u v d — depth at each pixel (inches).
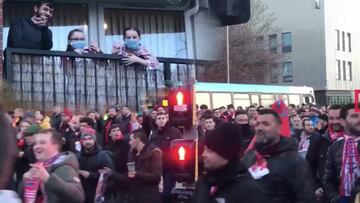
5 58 521.0
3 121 72.7
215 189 127.6
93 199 280.1
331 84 2204.7
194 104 223.0
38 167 165.0
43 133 176.7
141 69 596.1
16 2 555.5
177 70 587.5
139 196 267.7
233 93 949.2
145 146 273.0
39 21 550.6
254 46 1692.9
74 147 360.2
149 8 602.2
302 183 168.9
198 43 574.2
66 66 554.9
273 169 170.4
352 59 2335.1
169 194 263.4
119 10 613.0
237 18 205.5
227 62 1371.8
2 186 73.4
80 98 560.4
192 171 210.4
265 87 1038.4
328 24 2202.3
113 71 582.9
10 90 415.2
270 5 2288.4
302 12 2228.1
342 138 218.5
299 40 2233.0
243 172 127.6
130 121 466.3
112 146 333.4
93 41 598.9
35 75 534.9
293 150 174.2
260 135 174.6
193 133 222.5
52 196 163.6
